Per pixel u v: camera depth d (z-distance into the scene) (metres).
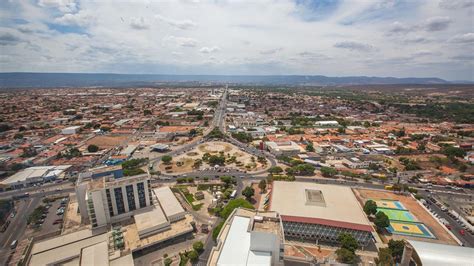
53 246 119.88
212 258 96.44
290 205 148.50
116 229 137.62
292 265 113.50
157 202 163.38
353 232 130.75
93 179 154.75
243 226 113.31
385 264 111.44
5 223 152.75
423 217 155.88
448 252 100.50
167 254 127.12
